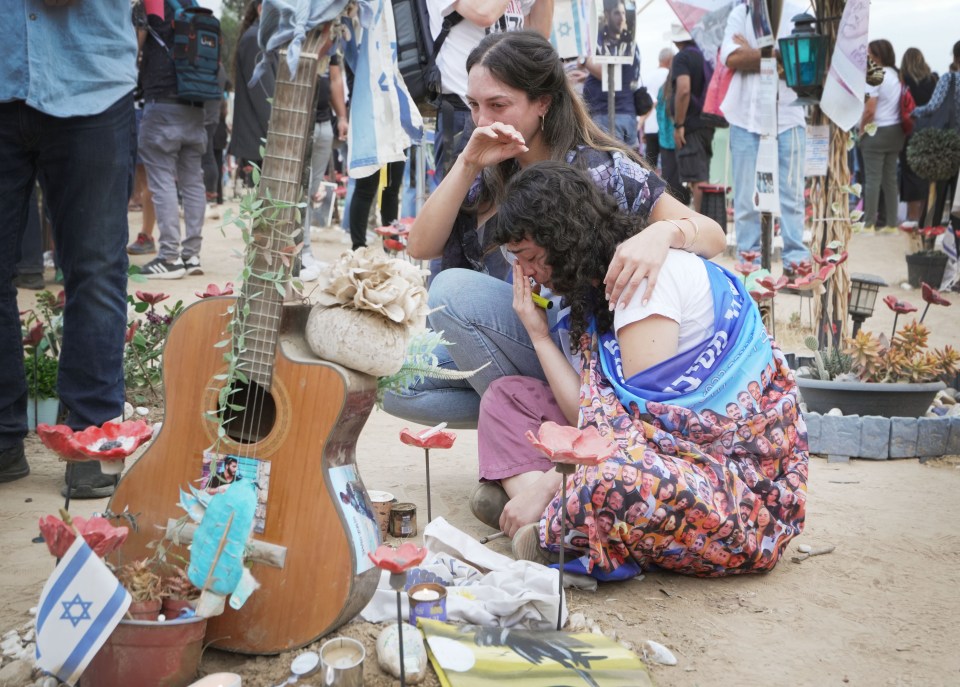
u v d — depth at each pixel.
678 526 2.58
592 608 2.55
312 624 2.14
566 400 2.85
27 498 3.29
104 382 3.37
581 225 2.62
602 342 2.76
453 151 5.12
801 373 4.58
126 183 3.32
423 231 3.15
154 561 2.25
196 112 8.08
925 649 2.36
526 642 2.21
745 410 2.68
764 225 6.21
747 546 2.66
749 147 7.53
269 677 2.08
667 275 2.67
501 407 2.97
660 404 2.60
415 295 2.23
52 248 8.62
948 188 10.70
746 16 7.31
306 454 2.16
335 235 12.02
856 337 4.45
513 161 3.14
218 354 2.24
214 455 2.22
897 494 3.61
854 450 4.10
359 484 2.30
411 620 2.25
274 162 2.22
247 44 7.79
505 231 2.64
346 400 2.15
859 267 10.64
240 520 1.98
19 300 6.70
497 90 2.92
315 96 2.25
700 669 2.24
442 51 4.92
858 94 4.93
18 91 3.05
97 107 3.15
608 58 7.02
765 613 2.55
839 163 5.18
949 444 4.13
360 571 2.15
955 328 7.21
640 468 2.54
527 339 3.14
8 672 2.06
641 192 2.93
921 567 2.88
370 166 4.71
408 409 3.45
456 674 2.04
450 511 3.29
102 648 1.92
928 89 12.19
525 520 2.79
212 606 1.98
